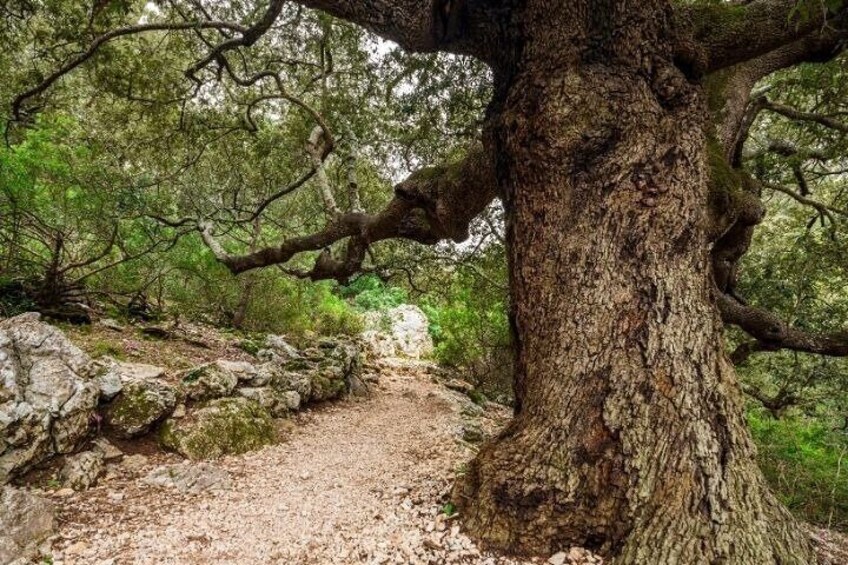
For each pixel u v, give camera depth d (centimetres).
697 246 288
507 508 270
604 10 295
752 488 239
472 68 688
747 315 519
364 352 1330
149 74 738
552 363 284
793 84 597
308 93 878
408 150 873
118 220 696
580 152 297
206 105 860
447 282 1238
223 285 1109
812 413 882
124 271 827
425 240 613
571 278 289
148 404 466
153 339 759
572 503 257
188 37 784
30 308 657
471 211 508
